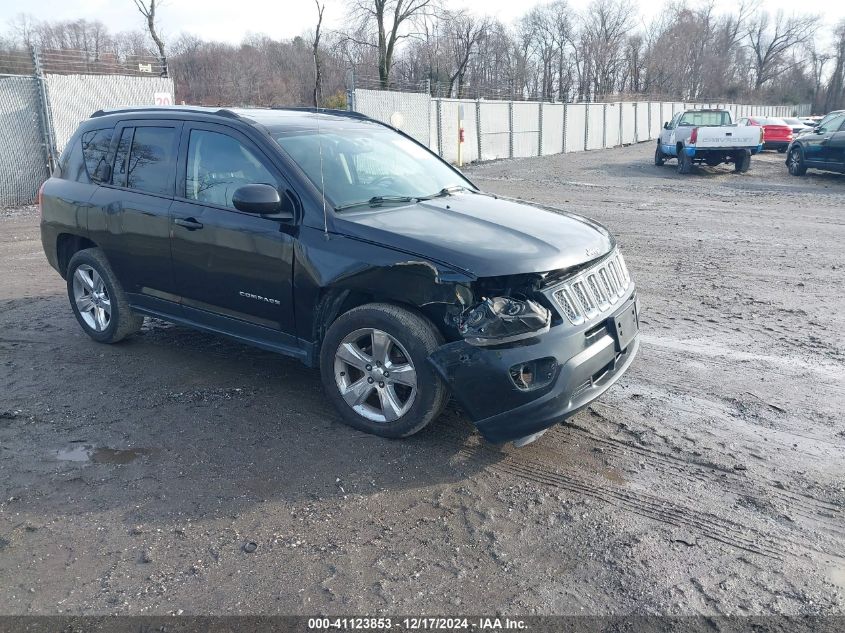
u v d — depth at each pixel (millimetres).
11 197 14594
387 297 4094
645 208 14148
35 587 3039
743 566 3186
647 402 4875
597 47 77000
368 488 3795
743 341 6152
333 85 45812
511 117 28656
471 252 3867
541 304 3822
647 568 3170
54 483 3842
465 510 3607
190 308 5160
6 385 5133
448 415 4641
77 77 15156
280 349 4734
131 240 5336
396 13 41281
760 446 4270
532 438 3941
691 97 88562
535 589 3039
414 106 22891
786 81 106562
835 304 7270
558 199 15641
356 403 4367
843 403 4859
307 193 4410
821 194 16219
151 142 5316
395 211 4500
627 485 3844
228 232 4680
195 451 4188
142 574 3119
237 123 4844
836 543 3352
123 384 5172
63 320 6719
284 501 3676
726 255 9656
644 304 7316
